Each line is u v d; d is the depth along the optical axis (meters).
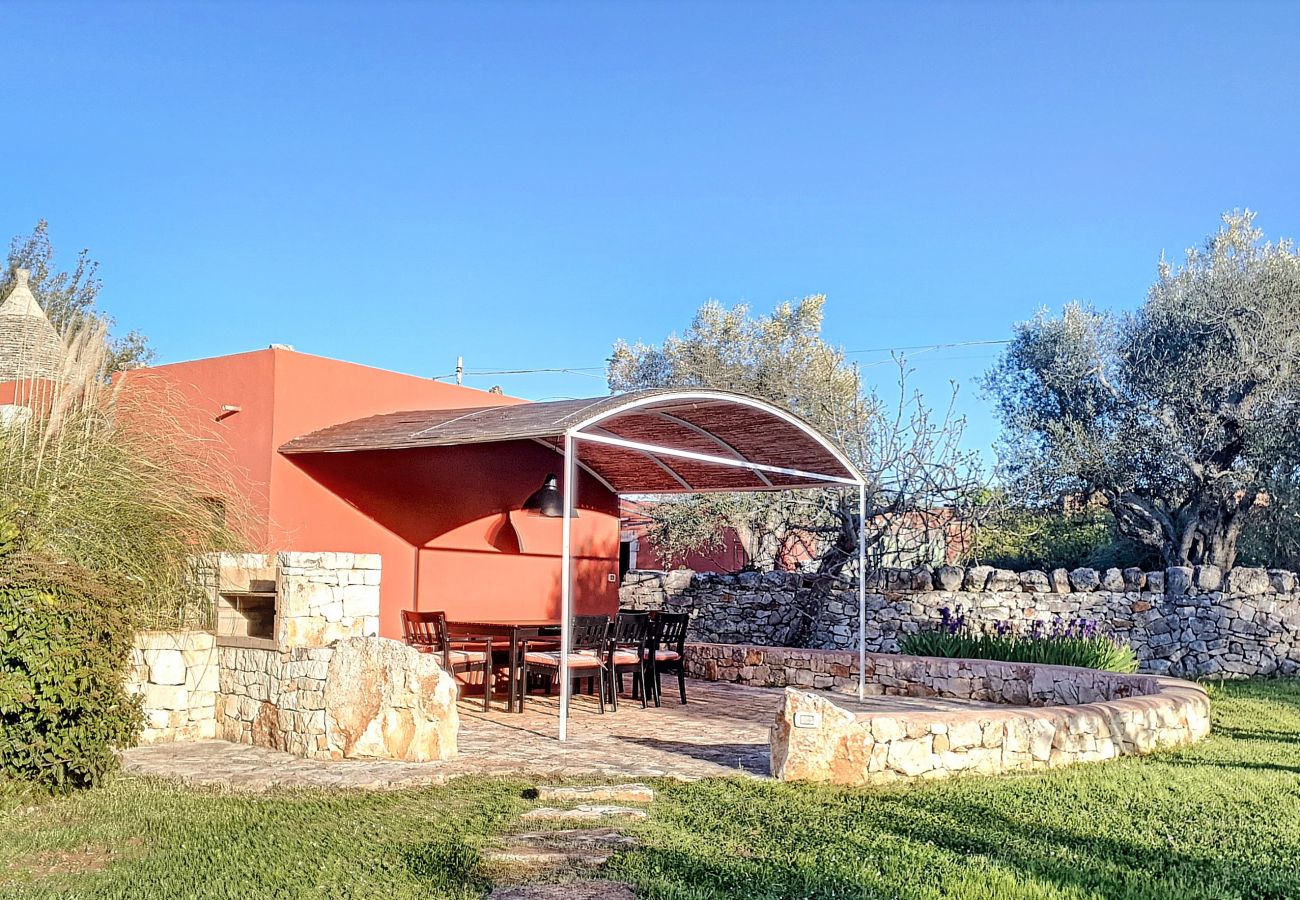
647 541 24.02
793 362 24.59
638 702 11.71
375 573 8.81
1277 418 16.33
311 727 7.86
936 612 16.30
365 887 4.80
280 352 10.41
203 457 10.09
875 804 6.64
